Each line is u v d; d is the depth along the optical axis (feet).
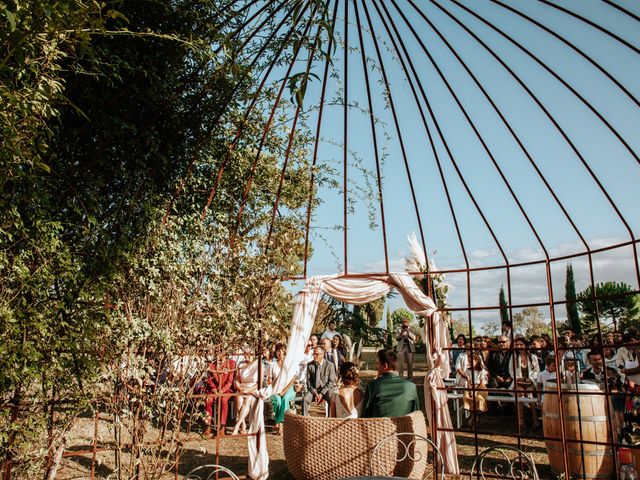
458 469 22.80
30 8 8.77
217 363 20.30
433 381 23.27
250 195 22.17
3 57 10.11
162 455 24.64
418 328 85.25
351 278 23.66
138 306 17.89
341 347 44.29
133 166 17.42
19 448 14.64
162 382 18.97
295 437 19.24
